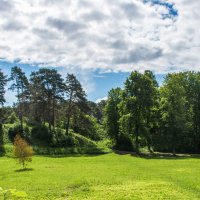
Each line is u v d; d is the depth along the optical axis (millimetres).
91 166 55469
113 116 98688
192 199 29781
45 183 38625
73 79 98562
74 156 78438
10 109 117000
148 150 93062
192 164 58312
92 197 31109
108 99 100562
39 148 85438
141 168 52438
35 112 101312
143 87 86312
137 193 32062
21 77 101188
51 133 95438
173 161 64375
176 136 83062
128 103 85312
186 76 95000
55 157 75438
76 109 98312
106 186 36219
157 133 87250
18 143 55094
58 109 102812
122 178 41031
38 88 100812
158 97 90562
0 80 97125
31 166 56438
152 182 38219
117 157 74000
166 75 88688
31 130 95625
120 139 96500
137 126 85750
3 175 47156
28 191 34875
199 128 92875
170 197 30344
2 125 97438
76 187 36531
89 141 98812
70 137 93938
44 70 100188
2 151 80438
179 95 84812
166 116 83562
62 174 45062
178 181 39375
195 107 93688
